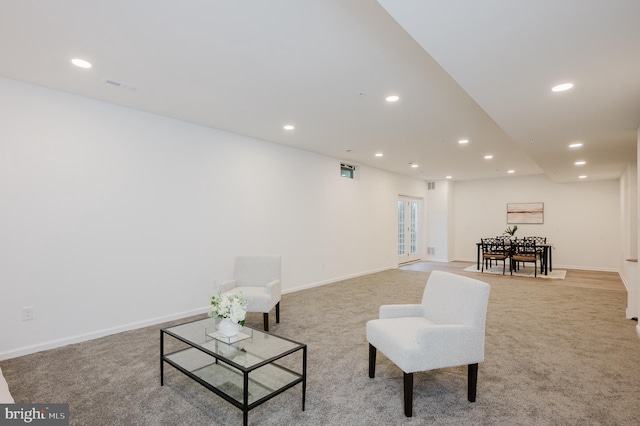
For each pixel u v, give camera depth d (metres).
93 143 3.64
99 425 2.08
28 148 3.23
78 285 3.52
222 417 2.17
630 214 6.24
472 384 2.37
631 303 4.39
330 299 5.36
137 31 2.30
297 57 2.68
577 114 3.44
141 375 2.74
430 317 2.73
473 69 2.43
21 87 3.19
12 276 3.13
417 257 10.57
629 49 2.12
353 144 5.70
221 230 4.85
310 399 2.40
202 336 2.58
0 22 2.19
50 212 3.35
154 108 3.93
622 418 2.17
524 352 3.27
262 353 2.26
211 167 4.73
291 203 5.95
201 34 2.34
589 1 1.63
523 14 1.75
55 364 2.95
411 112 4.00
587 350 3.32
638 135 3.88
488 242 9.56
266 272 4.27
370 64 2.79
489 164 7.64
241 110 3.97
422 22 1.83
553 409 2.28
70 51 2.59
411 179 9.87
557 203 9.35
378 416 2.19
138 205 3.99
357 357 3.13
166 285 4.23
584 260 9.00
